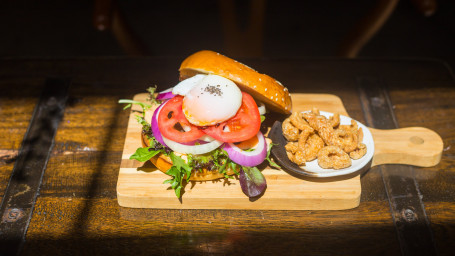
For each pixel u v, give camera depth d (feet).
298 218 1.57
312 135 1.70
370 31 2.47
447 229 1.54
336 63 2.23
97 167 1.73
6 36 3.75
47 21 3.90
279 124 1.76
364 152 1.64
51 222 1.54
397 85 2.12
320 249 1.48
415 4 2.31
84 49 3.62
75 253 1.46
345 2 4.09
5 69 2.17
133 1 4.09
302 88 2.09
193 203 1.58
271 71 2.18
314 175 1.57
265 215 1.58
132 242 1.49
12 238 1.49
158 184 1.60
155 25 3.83
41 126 1.89
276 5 4.07
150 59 2.24
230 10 2.73
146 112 1.64
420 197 1.63
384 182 1.68
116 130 1.88
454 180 1.70
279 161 1.62
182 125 1.56
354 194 1.57
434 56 3.57
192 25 3.83
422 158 1.72
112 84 2.10
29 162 1.73
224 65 1.60
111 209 1.59
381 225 1.55
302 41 3.70
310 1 4.11
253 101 1.59
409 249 1.47
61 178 1.68
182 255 1.46
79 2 4.11
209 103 1.48
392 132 1.81
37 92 2.07
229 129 1.55
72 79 2.12
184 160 1.53
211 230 1.53
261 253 1.46
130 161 1.68
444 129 1.91
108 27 2.26
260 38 2.84
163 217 1.57
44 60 2.23
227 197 1.56
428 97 2.06
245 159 1.54
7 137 1.85
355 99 2.04
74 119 1.93
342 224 1.55
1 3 4.09
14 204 1.59
